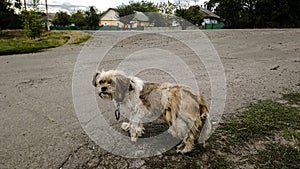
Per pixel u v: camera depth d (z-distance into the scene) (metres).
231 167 0.86
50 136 1.06
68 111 1.33
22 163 0.88
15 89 1.72
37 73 2.17
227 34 5.15
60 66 2.42
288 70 2.23
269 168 0.85
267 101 1.43
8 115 1.28
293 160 0.88
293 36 4.88
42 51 3.41
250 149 0.95
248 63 2.55
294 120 1.17
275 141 1.00
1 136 1.06
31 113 1.30
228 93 1.57
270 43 4.05
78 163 0.88
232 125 1.13
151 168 0.86
